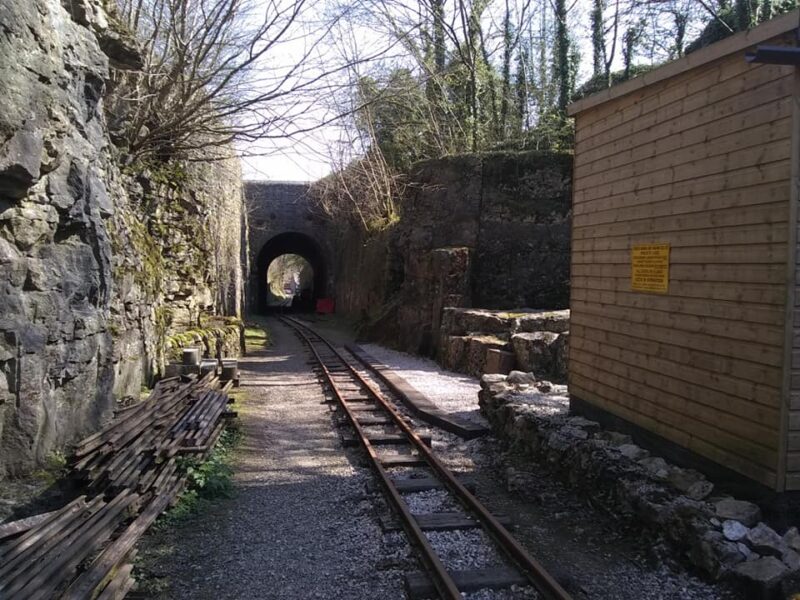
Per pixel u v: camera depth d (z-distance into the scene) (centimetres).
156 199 1369
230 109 1431
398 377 1381
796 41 456
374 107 2584
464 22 2253
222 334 1667
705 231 546
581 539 543
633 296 659
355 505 617
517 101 2614
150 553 512
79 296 722
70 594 402
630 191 665
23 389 594
